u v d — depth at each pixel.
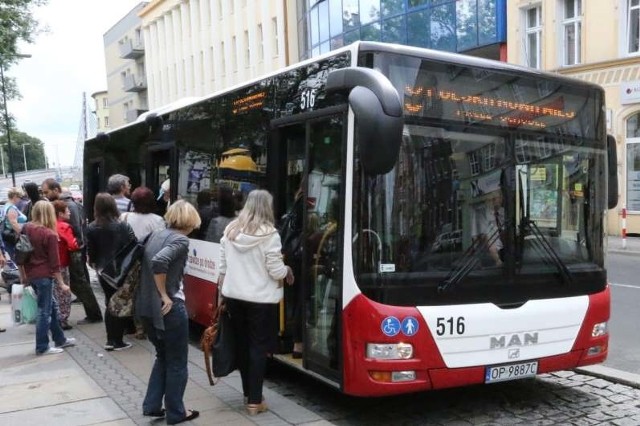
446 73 5.11
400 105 4.41
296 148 5.98
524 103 5.41
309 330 5.51
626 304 9.84
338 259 5.05
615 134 20.05
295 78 5.88
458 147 5.12
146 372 6.84
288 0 38.88
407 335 4.79
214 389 6.17
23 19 20.42
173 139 8.94
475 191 5.15
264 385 6.54
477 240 5.12
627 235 20.03
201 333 9.05
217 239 7.28
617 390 6.14
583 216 5.66
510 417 5.48
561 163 5.56
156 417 5.38
